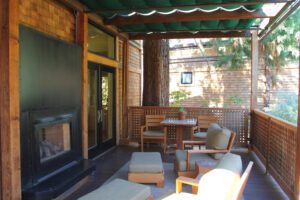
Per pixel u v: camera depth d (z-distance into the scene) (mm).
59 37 4141
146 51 7344
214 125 4609
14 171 2904
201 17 4980
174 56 10328
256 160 5555
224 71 9867
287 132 3703
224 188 2025
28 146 3168
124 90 7129
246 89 9703
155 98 7285
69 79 4078
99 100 5844
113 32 6211
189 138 6699
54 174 3611
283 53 7719
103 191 2832
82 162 4316
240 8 4816
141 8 4406
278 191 3883
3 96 2834
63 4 4199
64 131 4090
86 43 4703
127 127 7137
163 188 3961
